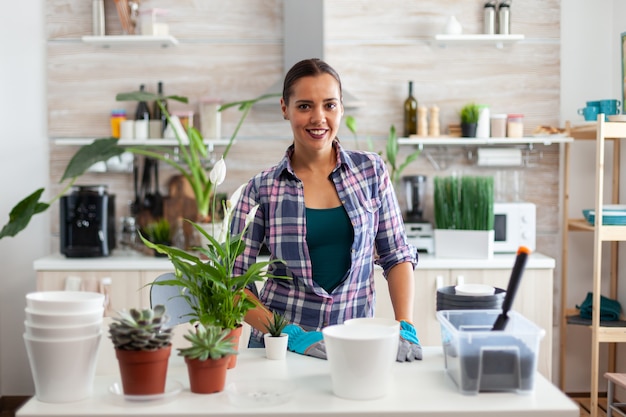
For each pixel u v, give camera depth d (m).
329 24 4.26
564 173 4.26
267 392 1.55
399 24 4.26
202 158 4.30
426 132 4.18
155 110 4.23
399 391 1.58
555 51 4.27
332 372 1.55
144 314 1.52
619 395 4.15
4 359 4.27
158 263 3.79
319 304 2.14
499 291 1.93
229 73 4.28
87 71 4.28
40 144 4.29
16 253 4.28
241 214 2.19
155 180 4.28
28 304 1.57
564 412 1.46
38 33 4.26
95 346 1.55
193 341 1.57
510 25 4.18
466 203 3.85
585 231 4.29
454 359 1.62
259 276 1.83
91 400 1.54
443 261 3.78
